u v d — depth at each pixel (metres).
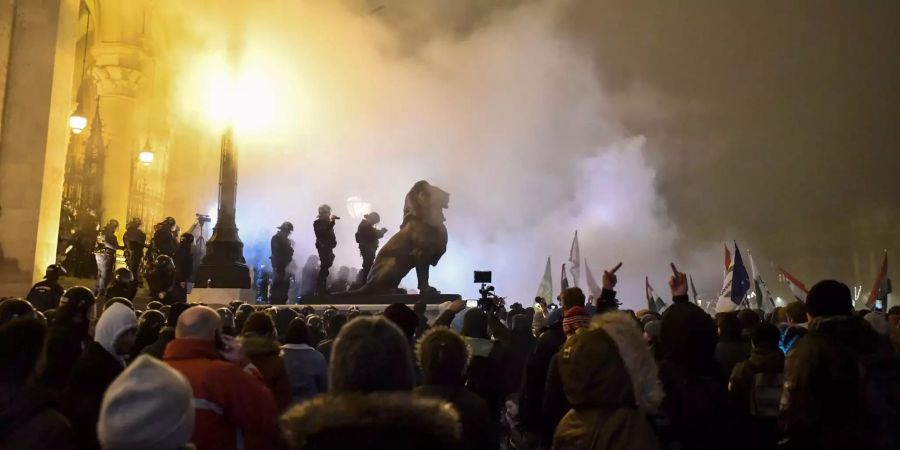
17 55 20.98
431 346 4.51
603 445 4.33
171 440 2.88
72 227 27.14
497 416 6.76
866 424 4.86
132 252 21.14
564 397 5.31
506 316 14.55
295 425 2.89
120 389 2.88
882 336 5.70
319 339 9.95
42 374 4.62
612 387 4.42
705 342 5.03
